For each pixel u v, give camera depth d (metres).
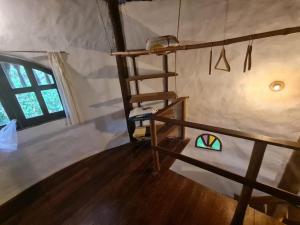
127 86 2.90
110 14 2.47
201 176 3.16
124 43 2.75
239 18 2.05
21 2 1.92
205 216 1.69
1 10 1.80
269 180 2.76
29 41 2.04
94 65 2.59
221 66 2.40
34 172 2.34
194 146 3.22
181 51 2.58
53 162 2.52
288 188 2.46
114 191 2.11
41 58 2.15
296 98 2.08
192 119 3.10
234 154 2.93
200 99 2.82
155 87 2.97
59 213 1.88
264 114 2.39
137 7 2.47
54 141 2.47
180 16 2.36
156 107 3.16
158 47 2.08
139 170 2.46
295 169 2.36
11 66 2.03
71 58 2.37
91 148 2.92
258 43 2.05
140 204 1.89
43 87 2.30
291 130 2.27
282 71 2.05
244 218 1.64
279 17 1.85
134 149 3.06
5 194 2.09
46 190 2.23
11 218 1.87
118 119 3.07
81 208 1.92
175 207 1.81
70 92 2.34
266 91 2.23
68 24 2.28
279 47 1.96
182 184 2.12
